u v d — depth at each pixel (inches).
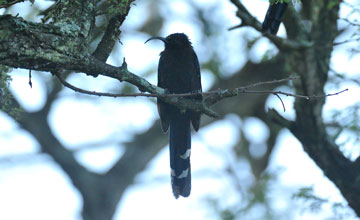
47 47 283.3
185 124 447.8
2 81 331.0
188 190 442.3
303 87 467.8
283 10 357.4
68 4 305.1
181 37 471.2
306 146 477.1
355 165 465.7
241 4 462.3
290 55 472.7
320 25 478.6
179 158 446.9
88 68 300.5
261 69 722.8
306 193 456.1
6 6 301.3
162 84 467.2
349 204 467.5
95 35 480.1
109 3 319.0
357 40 454.9
